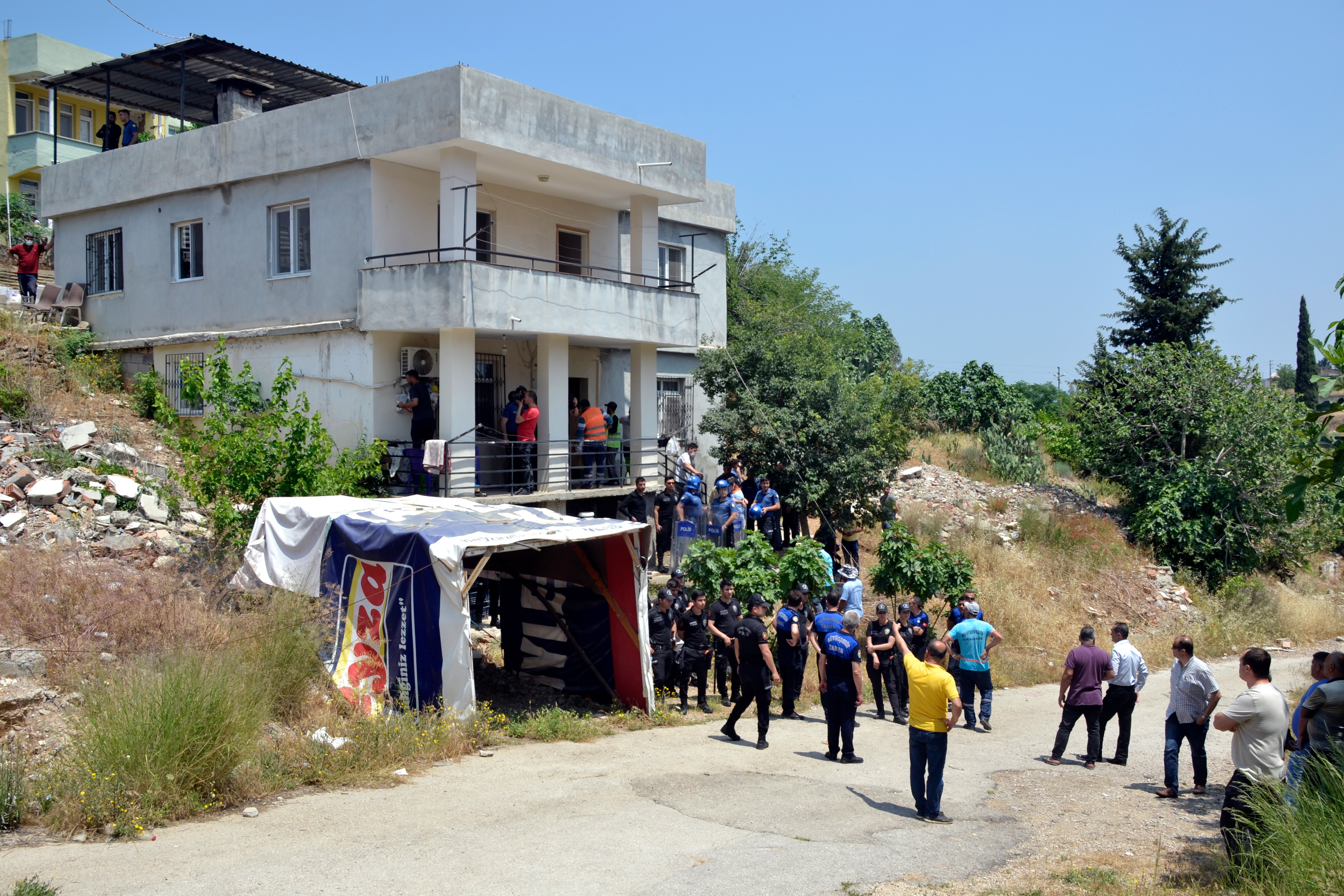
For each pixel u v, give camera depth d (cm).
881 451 2216
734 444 2139
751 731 1263
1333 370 4391
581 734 1168
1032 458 3184
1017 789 1045
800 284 3294
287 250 1877
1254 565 2720
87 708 870
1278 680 1877
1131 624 2311
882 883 705
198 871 668
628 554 1305
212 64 2267
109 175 2141
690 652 1354
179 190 2012
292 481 1481
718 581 1534
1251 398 2758
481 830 780
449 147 1681
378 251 1750
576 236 2186
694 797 914
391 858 705
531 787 923
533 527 1208
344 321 1764
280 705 1066
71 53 3447
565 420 1891
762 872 708
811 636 1389
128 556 1369
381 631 1160
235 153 1919
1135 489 2866
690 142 2120
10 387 1734
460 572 1101
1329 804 695
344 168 1773
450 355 1694
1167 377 2841
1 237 2848
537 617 1428
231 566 1377
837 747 1115
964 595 1448
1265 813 705
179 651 957
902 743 1235
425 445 1673
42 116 3391
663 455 2191
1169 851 818
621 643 1330
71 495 1479
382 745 998
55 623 1110
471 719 1088
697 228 2547
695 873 698
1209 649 2228
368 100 1733
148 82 2431
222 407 1505
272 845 730
